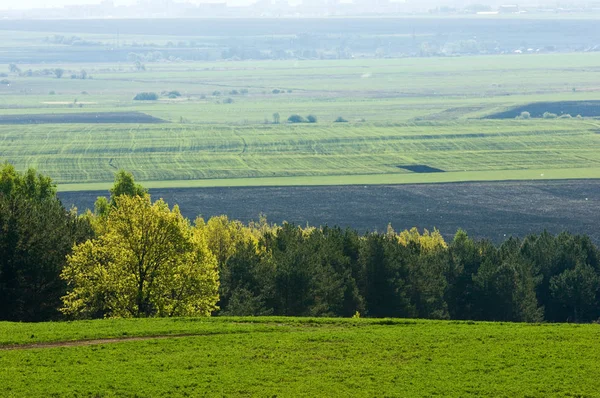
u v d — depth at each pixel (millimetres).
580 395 82562
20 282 124250
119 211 124875
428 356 94562
